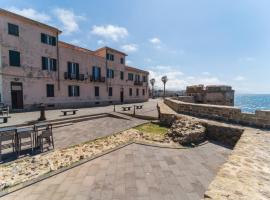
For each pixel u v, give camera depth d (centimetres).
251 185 311
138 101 4209
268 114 852
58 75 2327
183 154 726
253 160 431
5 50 1778
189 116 1199
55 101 2305
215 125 933
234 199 267
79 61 2647
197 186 483
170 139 949
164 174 552
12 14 1789
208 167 602
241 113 962
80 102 2689
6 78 1792
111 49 3250
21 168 607
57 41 2291
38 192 457
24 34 1936
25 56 1953
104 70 3148
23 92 1950
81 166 609
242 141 616
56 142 905
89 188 473
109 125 1337
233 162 418
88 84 2822
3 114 1508
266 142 603
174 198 428
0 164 631
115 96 3466
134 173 558
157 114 1672
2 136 667
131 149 783
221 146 838
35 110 1958
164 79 5525
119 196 437
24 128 742
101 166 609
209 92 2427
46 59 2175
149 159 670
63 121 1353
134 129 1216
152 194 445
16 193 452
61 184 494
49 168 607
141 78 4341
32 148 746
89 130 1177
